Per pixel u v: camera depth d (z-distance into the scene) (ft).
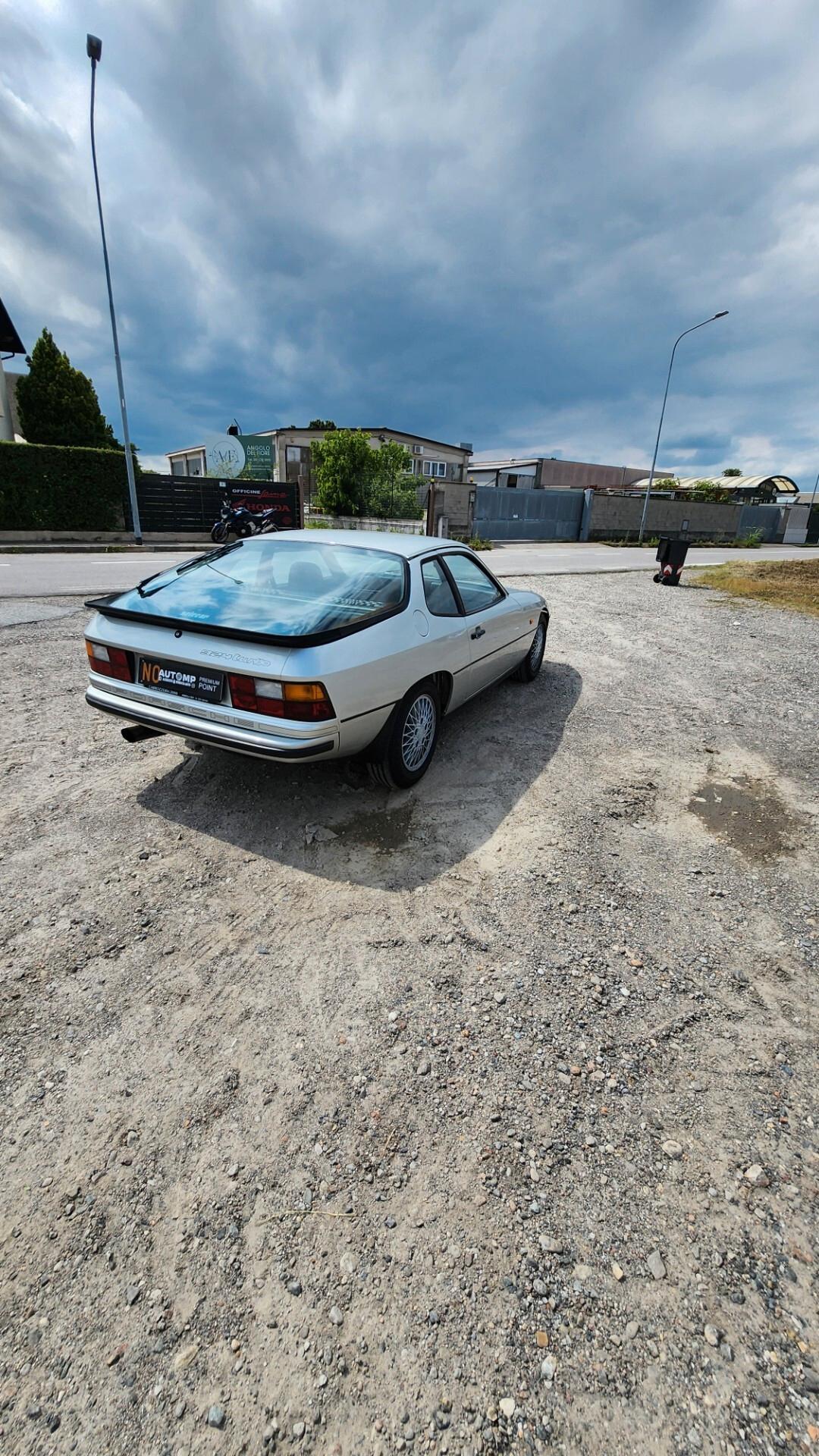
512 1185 5.35
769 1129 5.93
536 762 13.35
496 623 14.46
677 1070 6.49
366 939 8.09
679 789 12.55
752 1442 3.92
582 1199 5.28
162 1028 6.71
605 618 29.07
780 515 137.80
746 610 32.17
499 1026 6.89
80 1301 4.51
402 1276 4.70
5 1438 3.83
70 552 53.83
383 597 10.96
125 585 31.89
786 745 14.87
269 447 104.68
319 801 11.23
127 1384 4.10
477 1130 5.79
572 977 7.61
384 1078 6.25
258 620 9.83
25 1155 5.43
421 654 10.97
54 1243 4.83
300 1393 4.07
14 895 8.59
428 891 9.03
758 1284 4.75
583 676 19.69
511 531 95.04
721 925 8.66
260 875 9.24
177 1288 4.60
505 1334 4.40
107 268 51.31
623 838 10.68
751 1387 4.17
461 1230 5.01
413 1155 5.56
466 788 12.04
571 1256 4.88
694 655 22.80
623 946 8.16
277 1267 4.74
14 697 15.52
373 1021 6.89
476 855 9.93
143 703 10.07
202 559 13.00
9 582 32.01
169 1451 3.80
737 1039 6.89
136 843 9.89
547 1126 5.86
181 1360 4.22
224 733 9.16
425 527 74.79
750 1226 5.13
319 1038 6.66
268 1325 4.41
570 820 11.13
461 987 7.39
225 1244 4.88
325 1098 6.02
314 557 12.30
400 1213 5.12
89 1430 3.89
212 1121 5.78
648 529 109.70
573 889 9.24
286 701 8.71
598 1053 6.62
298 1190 5.26
